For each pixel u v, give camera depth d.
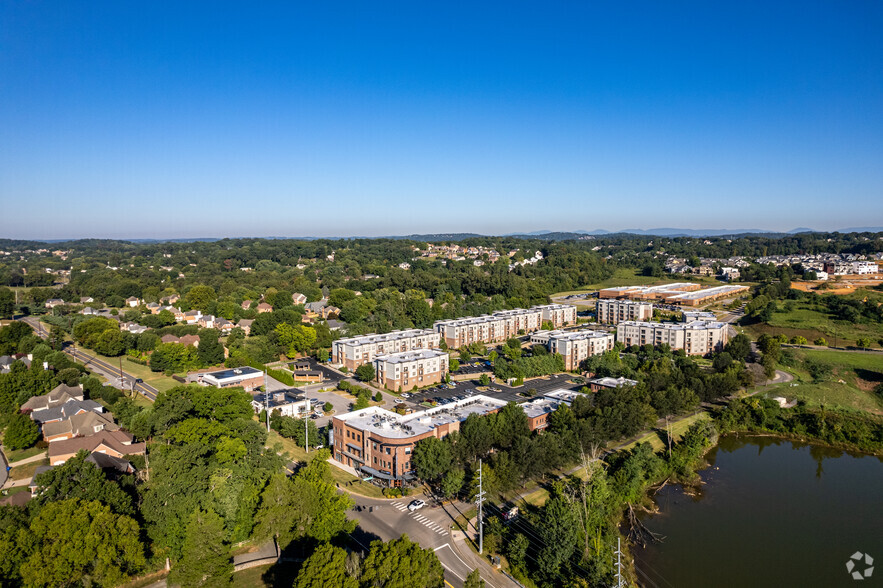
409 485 110.94
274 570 83.25
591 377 199.38
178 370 190.38
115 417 139.50
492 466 107.25
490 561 87.19
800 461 135.75
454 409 134.62
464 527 96.38
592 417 127.56
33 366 160.25
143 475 108.44
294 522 84.19
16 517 76.31
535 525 96.19
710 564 91.50
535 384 190.25
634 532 101.00
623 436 131.38
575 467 120.44
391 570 67.38
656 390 156.12
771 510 110.62
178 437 101.88
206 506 82.31
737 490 119.38
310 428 135.12
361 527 94.94
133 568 78.12
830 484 122.75
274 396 162.75
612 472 116.88
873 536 100.94
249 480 90.88
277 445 110.06
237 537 85.25
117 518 75.44
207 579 74.62
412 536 92.75
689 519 106.69
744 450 142.88
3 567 67.75
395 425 120.19
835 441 146.88
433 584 70.06
